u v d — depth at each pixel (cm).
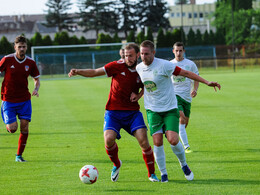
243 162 1738
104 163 1803
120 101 1527
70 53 10962
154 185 1458
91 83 7706
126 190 1407
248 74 8875
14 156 1984
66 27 18988
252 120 2891
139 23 17925
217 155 1884
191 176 1504
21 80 1878
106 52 11238
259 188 1383
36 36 12531
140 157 1898
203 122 2875
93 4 17725
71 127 2825
